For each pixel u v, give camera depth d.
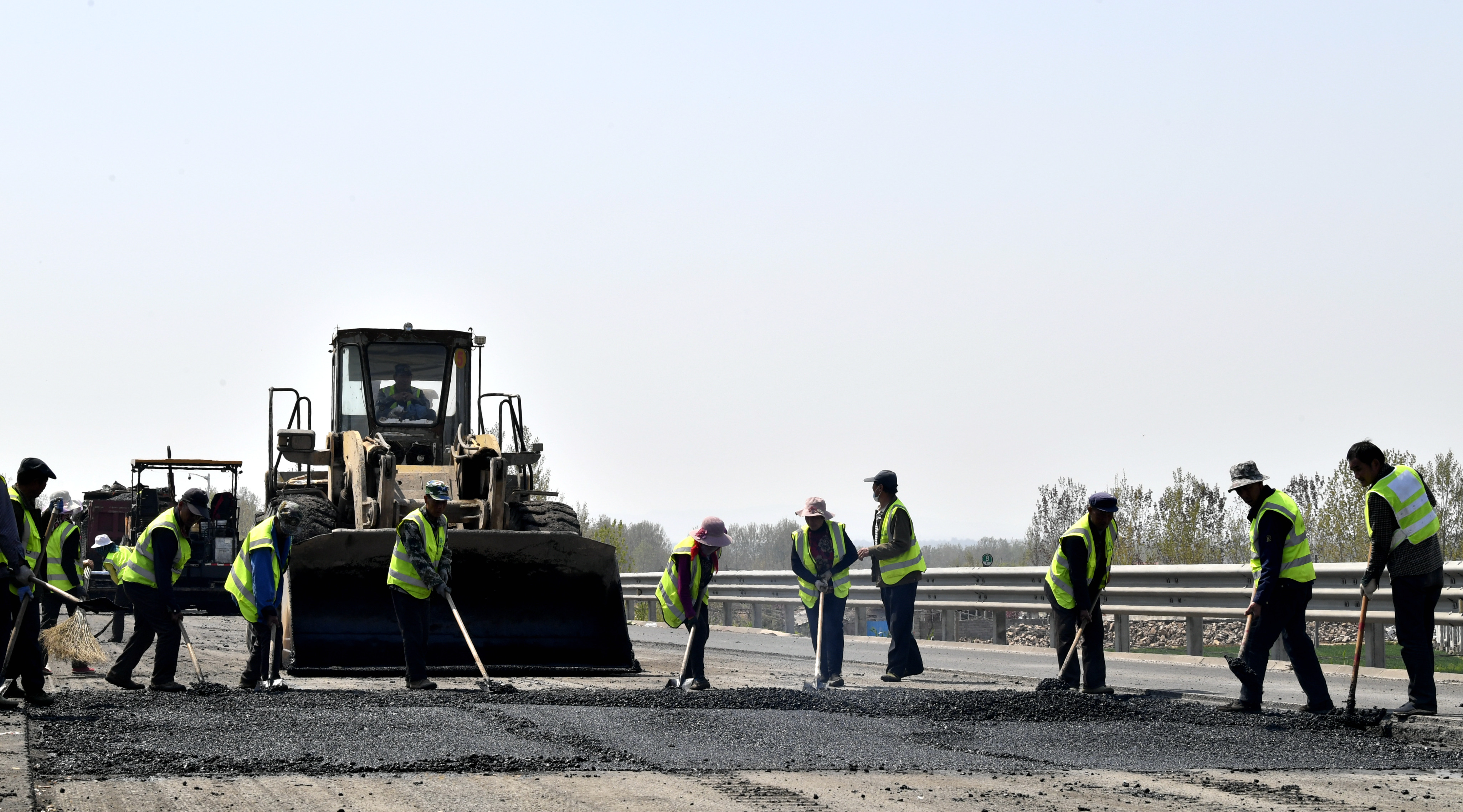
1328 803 5.61
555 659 12.62
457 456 14.45
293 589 12.12
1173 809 5.41
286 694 9.55
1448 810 5.47
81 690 10.35
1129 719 8.38
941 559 115.12
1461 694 10.35
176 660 10.27
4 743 6.68
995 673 12.84
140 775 5.91
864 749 7.00
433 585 10.41
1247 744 7.35
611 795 5.59
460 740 6.98
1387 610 12.02
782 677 12.31
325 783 5.78
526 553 12.78
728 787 5.80
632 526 80.06
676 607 10.64
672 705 8.87
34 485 8.95
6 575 8.52
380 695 9.48
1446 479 36.50
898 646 11.73
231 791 5.57
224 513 26.81
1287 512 8.88
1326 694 8.88
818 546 11.34
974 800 5.59
